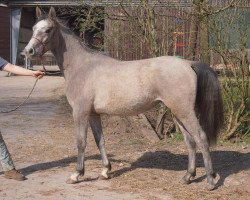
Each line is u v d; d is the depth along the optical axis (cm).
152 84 492
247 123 809
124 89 498
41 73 532
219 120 496
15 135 844
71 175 539
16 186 528
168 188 516
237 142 765
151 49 798
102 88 507
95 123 552
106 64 515
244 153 683
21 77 2141
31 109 1177
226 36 728
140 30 813
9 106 1223
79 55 526
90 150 713
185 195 491
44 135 844
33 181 549
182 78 483
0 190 513
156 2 782
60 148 734
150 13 783
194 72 489
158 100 500
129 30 826
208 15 718
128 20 812
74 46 527
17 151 711
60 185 531
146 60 507
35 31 509
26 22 2408
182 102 484
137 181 543
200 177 554
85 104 513
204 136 490
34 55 507
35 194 498
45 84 1814
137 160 646
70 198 484
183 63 491
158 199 479
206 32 743
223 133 775
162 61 496
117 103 504
